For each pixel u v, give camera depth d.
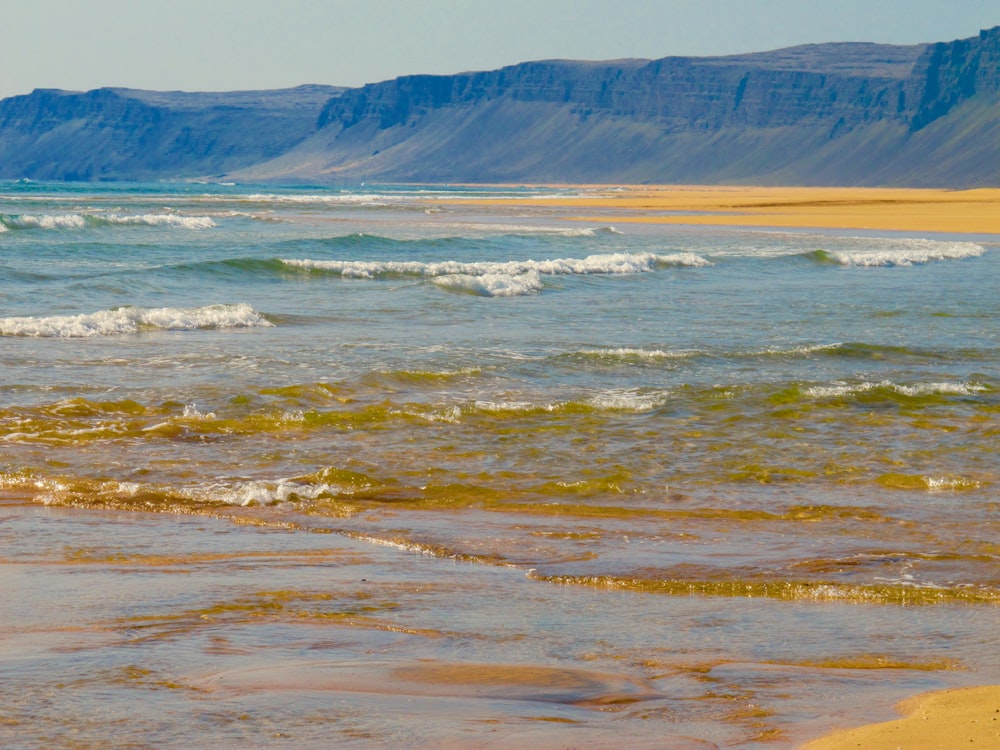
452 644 8.54
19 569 10.59
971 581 10.69
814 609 9.80
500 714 6.88
